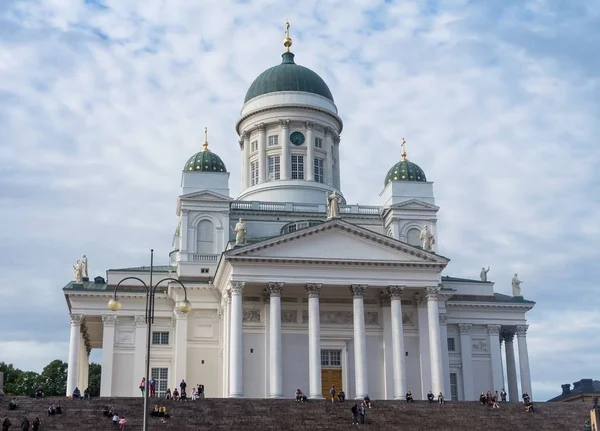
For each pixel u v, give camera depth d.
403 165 106.38
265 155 112.81
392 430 69.38
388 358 89.38
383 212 104.75
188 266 97.12
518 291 106.50
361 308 86.19
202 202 99.62
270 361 84.12
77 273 99.75
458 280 105.31
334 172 116.31
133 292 96.38
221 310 94.69
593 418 67.75
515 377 106.75
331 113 115.00
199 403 72.69
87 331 104.44
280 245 86.19
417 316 92.06
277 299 84.94
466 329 103.06
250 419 69.50
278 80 115.12
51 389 147.25
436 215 103.62
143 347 95.56
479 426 71.56
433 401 78.25
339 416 71.88
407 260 87.69
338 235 87.56
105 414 68.56
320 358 86.56
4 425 64.38
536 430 71.12
